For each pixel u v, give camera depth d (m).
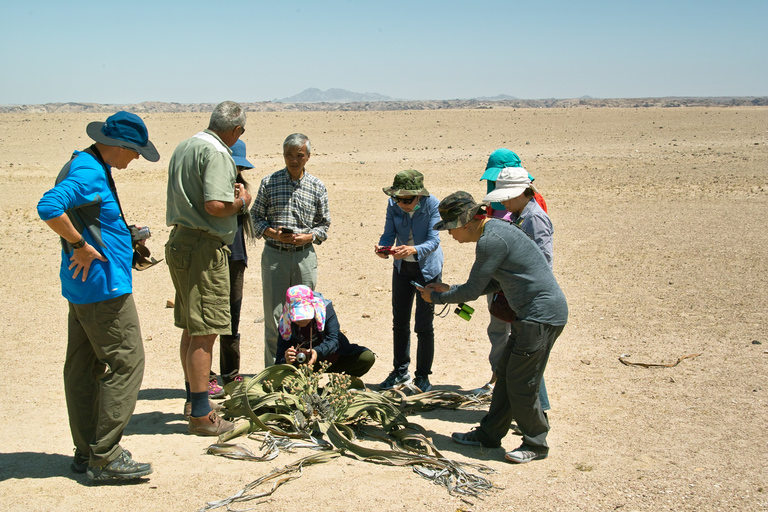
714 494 4.05
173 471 4.34
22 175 25.56
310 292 5.58
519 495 4.05
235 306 6.05
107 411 4.12
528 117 59.47
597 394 5.97
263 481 4.13
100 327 4.08
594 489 4.13
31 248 13.24
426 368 6.30
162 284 10.74
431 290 4.91
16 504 3.86
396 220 6.21
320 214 6.11
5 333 8.05
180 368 6.99
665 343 7.42
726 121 52.16
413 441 4.78
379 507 3.87
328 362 5.86
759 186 20.94
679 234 14.05
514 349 4.53
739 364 6.64
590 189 21.69
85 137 41.69
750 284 9.88
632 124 51.28
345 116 62.78
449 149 37.31
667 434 5.03
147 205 18.75
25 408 5.72
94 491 4.05
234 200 4.69
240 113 4.80
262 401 5.16
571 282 10.44
